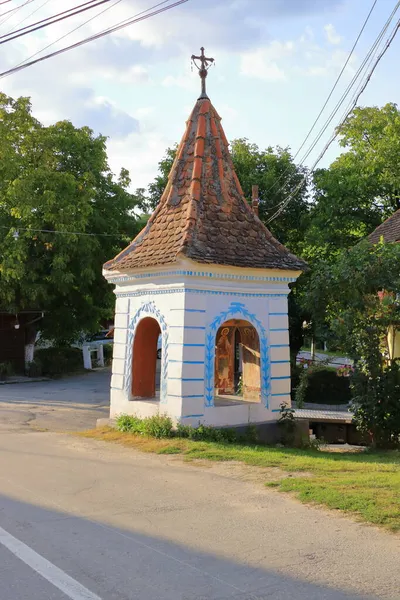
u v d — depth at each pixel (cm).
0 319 2984
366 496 656
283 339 1190
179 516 629
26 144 2775
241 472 816
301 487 708
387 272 1194
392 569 481
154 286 1129
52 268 2781
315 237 2464
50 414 1844
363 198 2525
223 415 1099
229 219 1182
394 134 2511
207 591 451
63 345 3362
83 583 467
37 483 778
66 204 2711
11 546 547
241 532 574
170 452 952
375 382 1171
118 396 1224
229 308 1116
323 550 523
